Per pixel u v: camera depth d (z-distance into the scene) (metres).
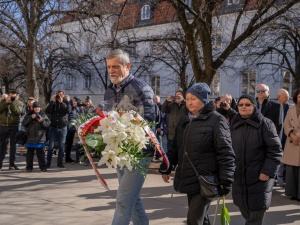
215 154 3.79
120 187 3.99
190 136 3.83
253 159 4.44
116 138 3.63
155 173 9.70
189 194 3.85
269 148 4.41
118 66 4.15
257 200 4.37
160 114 11.76
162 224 5.49
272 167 4.32
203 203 3.80
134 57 26.45
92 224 5.41
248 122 4.51
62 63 33.94
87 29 14.86
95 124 3.86
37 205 6.45
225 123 3.79
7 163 11.73
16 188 7.86
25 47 18.05
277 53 26.95
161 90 37.22
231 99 8.80
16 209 6.19
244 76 33.06
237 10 11.25
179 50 26.72
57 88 43.44
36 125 10.08
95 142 3.68
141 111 4.08
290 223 5.69
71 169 10.56
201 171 3.76
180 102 10.17
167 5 11.52
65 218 5.69
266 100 7.72
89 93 41.25
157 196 7.25
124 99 4.14
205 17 10.50
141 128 3.75
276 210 6.46
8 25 15.25
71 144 11.97
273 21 12.20
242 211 4.52
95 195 7.23
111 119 3.70
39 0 12.96
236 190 4.51
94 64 33.47
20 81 38.19
